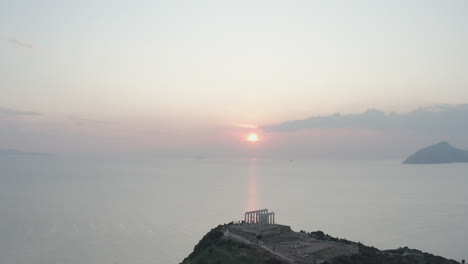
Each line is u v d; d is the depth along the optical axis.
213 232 155.12
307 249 127.06
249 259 114.12
